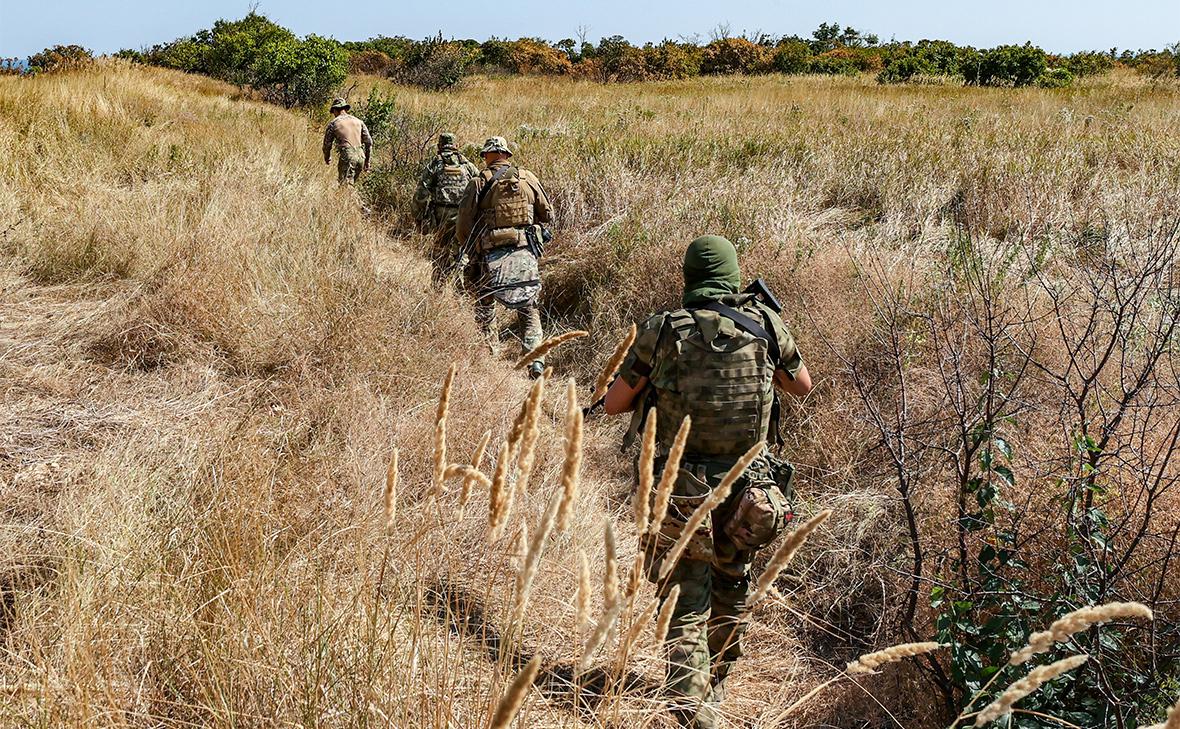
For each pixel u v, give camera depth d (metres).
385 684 2.04
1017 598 2.64
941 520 3.27
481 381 4.74
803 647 3.18
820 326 4.79
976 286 4.39
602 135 10.46
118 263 5.20
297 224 6.60
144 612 2.24
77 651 1.97
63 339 4.44
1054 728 2.34
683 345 2.62
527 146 9.98
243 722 1.96
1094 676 2.39
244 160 9.11
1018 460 3.34
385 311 5.12
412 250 7.35
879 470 3.80
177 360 4.40
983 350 3.96
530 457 1.48
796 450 4.26
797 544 1.37
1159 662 2.55
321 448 3.62
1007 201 7.07
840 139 10.18
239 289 4.94
